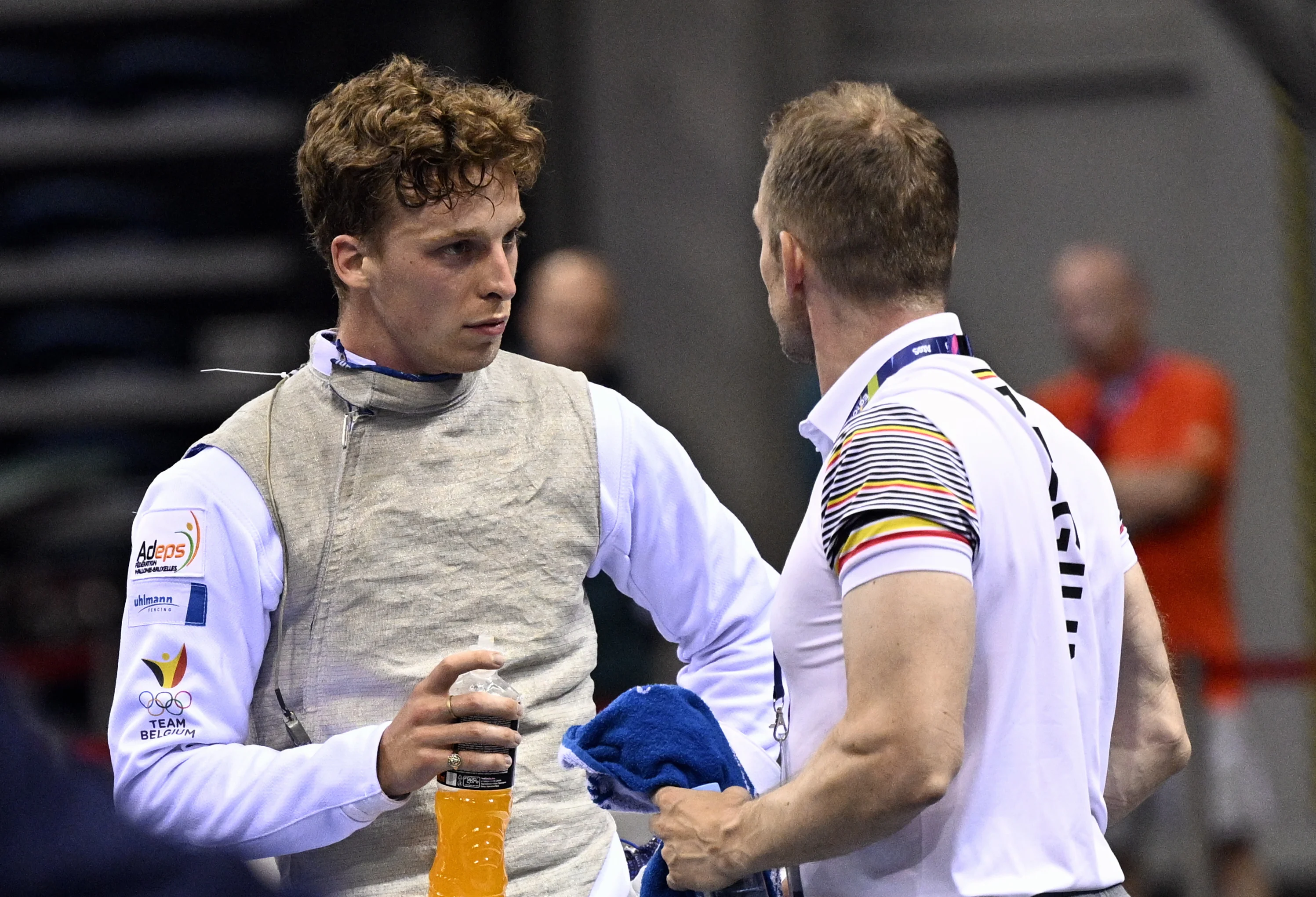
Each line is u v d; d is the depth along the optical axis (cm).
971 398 575
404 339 640
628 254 2159
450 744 589
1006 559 556
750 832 563
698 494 722
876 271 588
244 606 633
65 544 1811
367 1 2100
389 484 645
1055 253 2170
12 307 2164
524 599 658
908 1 2195
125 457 2005
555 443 678
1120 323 1561
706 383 2156
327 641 638
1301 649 2023
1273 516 2048
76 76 2152
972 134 2192
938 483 540
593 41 2145
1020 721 561
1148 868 1550
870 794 520
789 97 2153
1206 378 1544
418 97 621
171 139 2084
